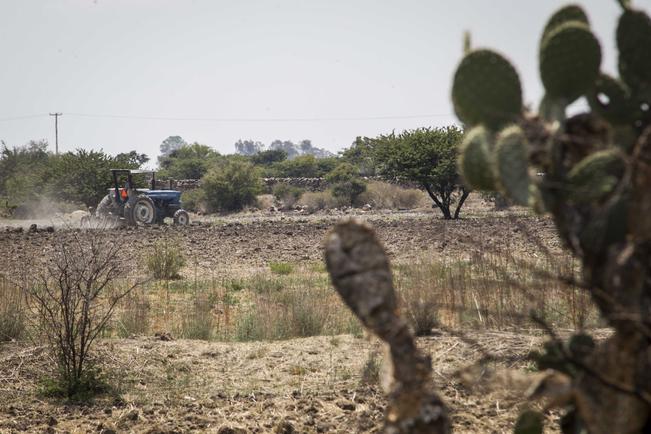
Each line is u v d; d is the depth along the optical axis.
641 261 5.70
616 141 6.45
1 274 41.97
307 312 29.70
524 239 51.50
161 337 28.09
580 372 6.17
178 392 21.30
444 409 5.56
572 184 5.82
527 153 5.72
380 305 5.52
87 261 28.53
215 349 26.09
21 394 21.23
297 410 19.19
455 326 21.39
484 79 6.16
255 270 53.53
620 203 5.74
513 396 8.60
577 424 6.49
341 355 24.64
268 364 23.98
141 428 18.23
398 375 5.54
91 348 24.84
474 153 5.86
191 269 54.16
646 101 6.41
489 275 22.39
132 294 38.22
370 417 17.83
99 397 21.02
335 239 5.63
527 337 18.70
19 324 27.72
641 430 6.06
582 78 6.07
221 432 17.31
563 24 6.20
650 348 5.80
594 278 5.95
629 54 6.41
